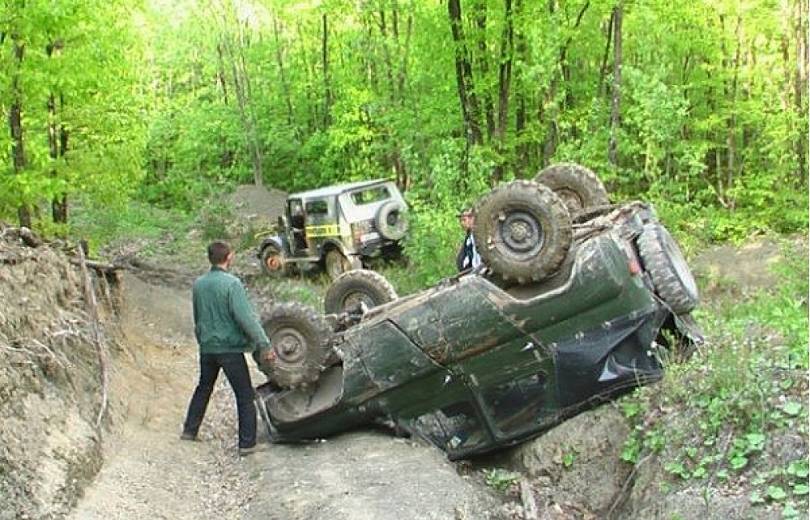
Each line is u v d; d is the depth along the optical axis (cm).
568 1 1733
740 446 530
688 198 1803
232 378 758
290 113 3462
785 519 461
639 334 667
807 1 2145
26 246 887
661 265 687
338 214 1767
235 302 745
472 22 1805
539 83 1677
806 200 1959
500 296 679
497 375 691
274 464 718
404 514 575
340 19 2697
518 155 1936
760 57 2234
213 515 621
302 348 766
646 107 1655
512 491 660
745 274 1521
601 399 672
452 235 1320
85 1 1070
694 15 1947
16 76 1023
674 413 602
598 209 787
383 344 718
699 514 501
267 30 3591
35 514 522
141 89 1590
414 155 1673
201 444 787
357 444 730
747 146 2350
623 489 604
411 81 1941
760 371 594
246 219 2716
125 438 741
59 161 1220
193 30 3650
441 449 719
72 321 796
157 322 1333
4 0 967
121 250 2200
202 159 3628
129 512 586
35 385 627
